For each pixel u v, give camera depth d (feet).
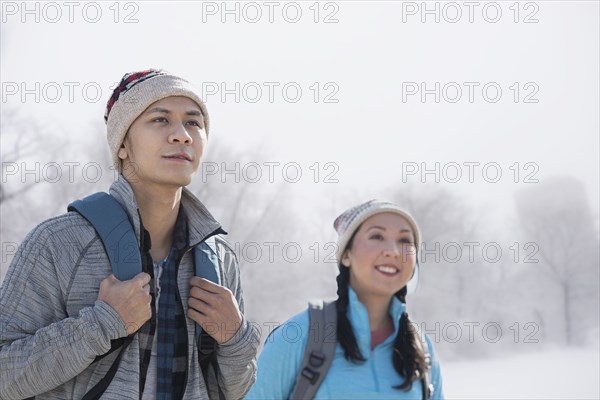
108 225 10.94
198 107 11.96
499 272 152.25
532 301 153.89
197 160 11.71
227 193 105.81
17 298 10.38
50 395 10.36
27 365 9.87
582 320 153.89
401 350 17.08
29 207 92.68
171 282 11.30
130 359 10.62
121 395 10.46
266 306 108.37
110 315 10.09
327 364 16.49
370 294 17.46
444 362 132.98
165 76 11.74
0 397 10.03
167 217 11.64
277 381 16.37
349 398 16.35
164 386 10.90
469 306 146.92
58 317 10.59
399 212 17.93
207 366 11.51
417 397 17.02
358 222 17.69
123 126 11.54
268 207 108.47
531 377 115.65
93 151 90.89
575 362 131.44
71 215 11.02
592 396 101.45
